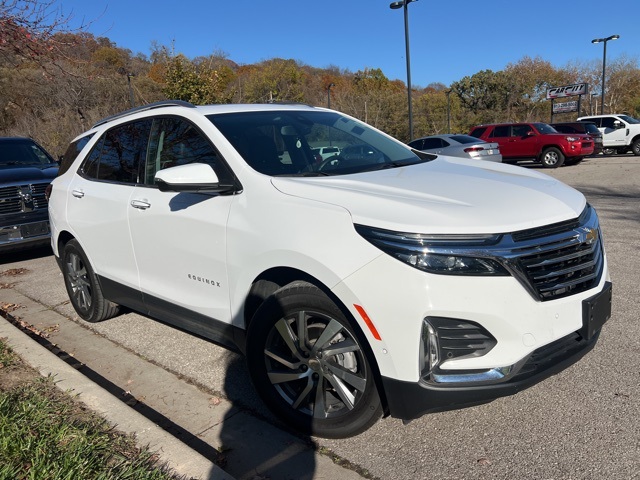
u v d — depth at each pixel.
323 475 2.75
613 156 24.02
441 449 2.89
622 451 2.76
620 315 4.54
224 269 3.28
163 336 4.76
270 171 3.30
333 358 2.88
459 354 2.54
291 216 2.91
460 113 52.62
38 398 3.35
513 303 2.50
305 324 2.94
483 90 52.78
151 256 3.86
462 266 2.48
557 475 2.62
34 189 7.74
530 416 3.14
